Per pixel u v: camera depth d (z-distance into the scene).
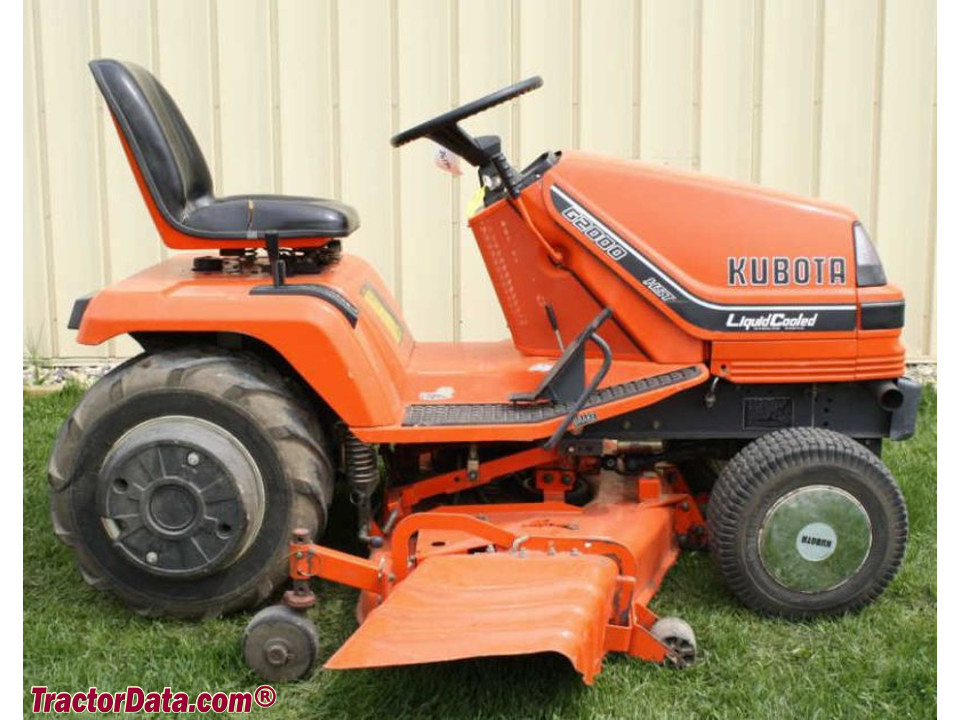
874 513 2.93
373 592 2.76
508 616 2.41
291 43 4.89
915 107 5.00
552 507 3.14
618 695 2.62
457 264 5.08
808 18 4.90
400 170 4.99
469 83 4.92
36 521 3.63
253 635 2.67
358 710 2.57
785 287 3.04
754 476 2.91
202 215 2.96
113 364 5.23
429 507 3.27
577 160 3.09
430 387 3.13
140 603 2.94
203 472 2.81
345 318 2.90
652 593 2.98
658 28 4.88
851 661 2.76
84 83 4.98
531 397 3.04
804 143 5.02
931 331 5.20
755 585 2.96
